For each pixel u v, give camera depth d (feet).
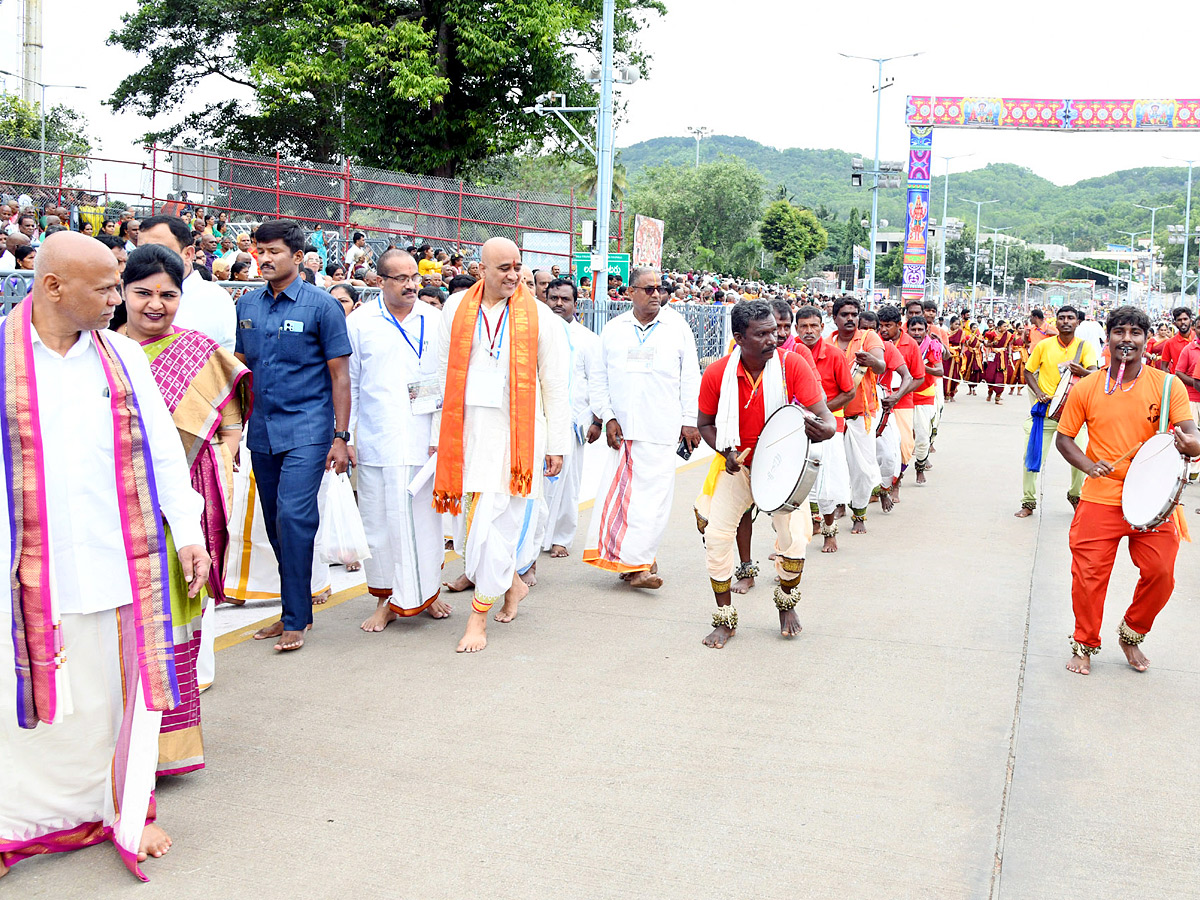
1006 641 19.93
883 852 12.07
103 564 11.51
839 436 26.45
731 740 15.10
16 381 10.93
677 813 12.89
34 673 11.01
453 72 90.38
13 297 20.92
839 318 29.27
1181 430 17.21
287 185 66.18
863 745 15.02
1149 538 17.78
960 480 40.16
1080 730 15.76
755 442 18.93
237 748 14.56
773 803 13.20
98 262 10.91
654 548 23.09
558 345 19.53
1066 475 41.47
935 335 48.73
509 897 11.04
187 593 12.71
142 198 59.11
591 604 22.08
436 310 19.95
